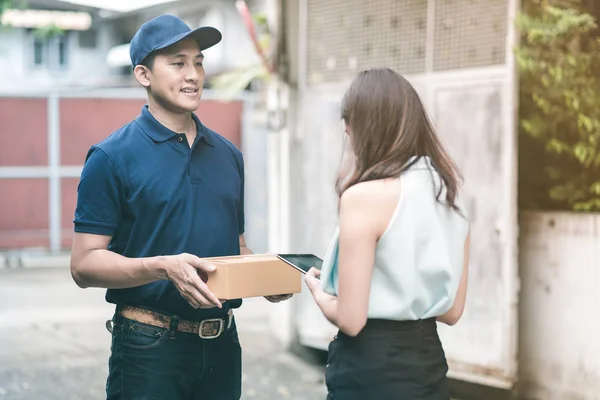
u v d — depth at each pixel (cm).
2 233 1623
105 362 829
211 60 1833
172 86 350
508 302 632
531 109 654
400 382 282
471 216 655
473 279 654
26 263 1577
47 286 1316
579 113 625
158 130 354
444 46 680
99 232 341
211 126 1586
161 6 1991
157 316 347
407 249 279
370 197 279
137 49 353
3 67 2144
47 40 2186
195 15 1917
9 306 1141
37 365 816
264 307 1113
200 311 350
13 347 895
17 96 1622
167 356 346
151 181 347
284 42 812
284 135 814
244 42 1775
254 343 888
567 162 648
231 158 382
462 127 662
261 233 1549
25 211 1636
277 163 831
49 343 916
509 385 633
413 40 704
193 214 354
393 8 719
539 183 660
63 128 1644
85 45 2216
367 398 284
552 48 632
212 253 358
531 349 635
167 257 320
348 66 763
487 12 648
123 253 354
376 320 285
